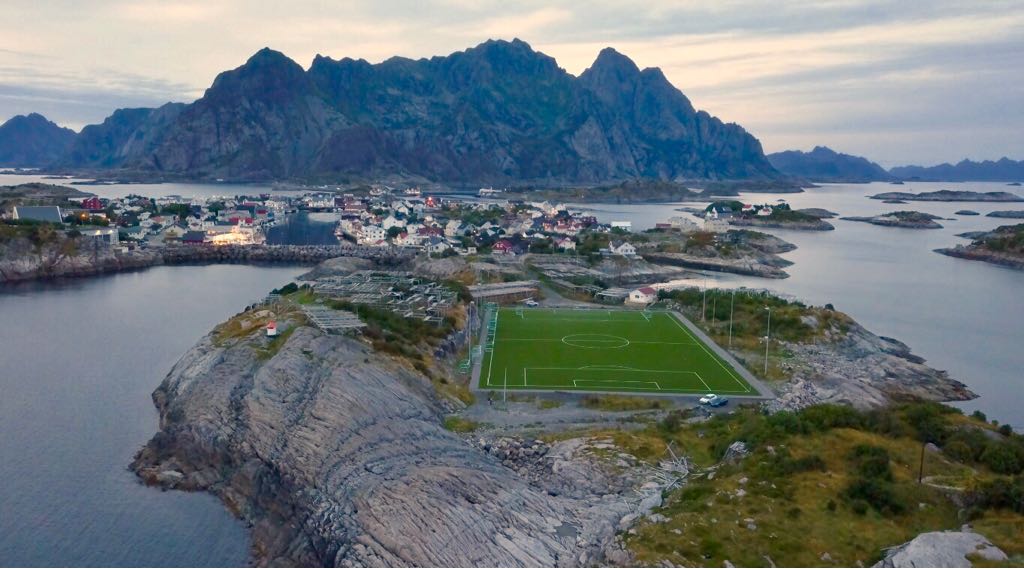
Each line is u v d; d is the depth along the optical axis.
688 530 50.72
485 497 59.84
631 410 84.62
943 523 50.94
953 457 61.50
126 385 96.94
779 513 51.84
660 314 138.25
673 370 99.94
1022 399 102.25
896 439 64.19
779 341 116.50
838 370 104.50
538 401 87.06
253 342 90.88
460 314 123.19
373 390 77.81
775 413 73.94
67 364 106.31
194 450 74.56
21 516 63.00
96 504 65.75
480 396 88.81
